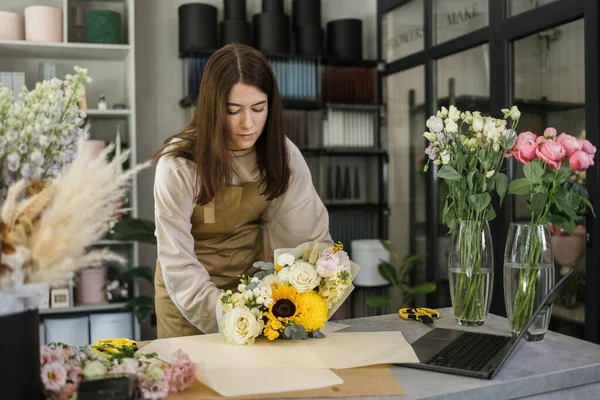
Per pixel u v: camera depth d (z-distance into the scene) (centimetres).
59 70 405
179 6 433
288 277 152
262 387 118
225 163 178
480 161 164
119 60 438
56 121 127
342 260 161
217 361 134
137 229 364
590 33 301
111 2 436
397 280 445
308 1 454
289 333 147
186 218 184
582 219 306
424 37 436
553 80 326
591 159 152
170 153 183
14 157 114
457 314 173
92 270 392
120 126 438
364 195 486
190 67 423
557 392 132
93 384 100
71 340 374
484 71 379
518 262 157
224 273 204
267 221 212
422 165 444
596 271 299
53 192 103
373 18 507
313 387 119
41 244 97
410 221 459
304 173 204
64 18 389
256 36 449
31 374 104
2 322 99
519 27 346
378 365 134
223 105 172
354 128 470
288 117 453
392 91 475
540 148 155
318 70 450
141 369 114
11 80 377
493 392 122
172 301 192
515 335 155
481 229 169
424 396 115
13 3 414
